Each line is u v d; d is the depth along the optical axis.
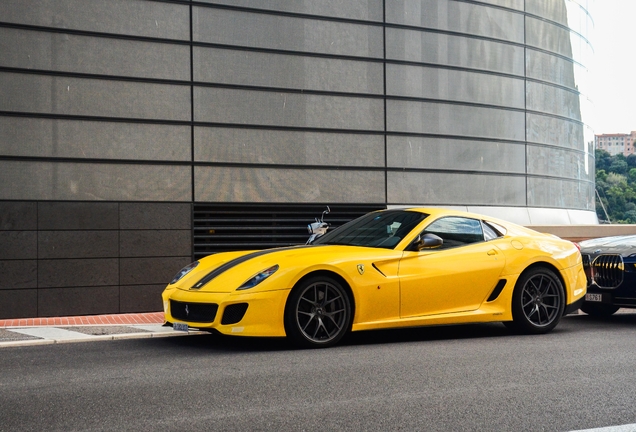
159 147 10.62
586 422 3.97
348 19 12.02
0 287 9.55
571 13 15.05
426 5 12.68
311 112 11.71
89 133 10.20
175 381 5.02
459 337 7.38
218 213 11.00
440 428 3.83
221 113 11.05
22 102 9.84
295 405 4.31
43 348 6.70
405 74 12.45
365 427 3.84
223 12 11.13
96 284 10.05
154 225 10.42
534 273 7.68
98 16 10.31
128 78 10.47
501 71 13.46
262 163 11.32
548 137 14.18
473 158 13.04
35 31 9.95
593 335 7.51
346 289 6.71
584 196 15.25
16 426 3.86
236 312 6.34
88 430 3.78
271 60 11.45
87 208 10.03
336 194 11.85
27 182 9.83
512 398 4.50
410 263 7.00
